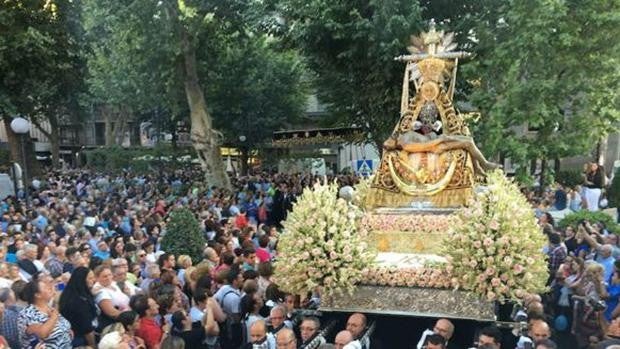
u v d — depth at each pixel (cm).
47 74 2108
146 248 980
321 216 695
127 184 2603
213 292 772
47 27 2056
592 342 707
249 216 1781
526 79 1452
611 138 2544
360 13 1585
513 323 642
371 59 1612
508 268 629
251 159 3447
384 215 788
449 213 767
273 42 2420
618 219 1533
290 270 688
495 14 1551
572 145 1475
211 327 637
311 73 2548
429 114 812
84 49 2261
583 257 930
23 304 623
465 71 1509
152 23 2031
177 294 685
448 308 659
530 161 1620
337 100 1953
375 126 1800
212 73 2452
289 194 1789
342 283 674
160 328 638
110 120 4344
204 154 2253
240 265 808
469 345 677
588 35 1417
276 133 3153
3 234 1019
